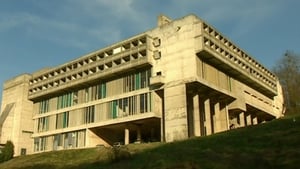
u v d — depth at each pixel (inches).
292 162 913.5
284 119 1440.7
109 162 1393.9
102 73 2596.0
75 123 2792.8
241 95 2765.7
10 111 3186.5
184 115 2162.9
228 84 2618.1
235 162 1010.7
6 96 3378.4
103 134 2765.7
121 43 2549.2
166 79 2313.0
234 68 2559.1
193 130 2347.4
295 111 3331.7
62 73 2938.0
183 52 2292.1
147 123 2504.9
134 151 1565.0
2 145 3048.7
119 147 1508.4
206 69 2361.0
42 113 3147.1
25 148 3097.9
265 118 3383.4
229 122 2790.4
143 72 2453.2
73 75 2854.3
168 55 2353.6
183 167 1029.2
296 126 1263.5
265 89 3132.4
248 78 2792.8
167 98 2273.6
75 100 2874.0
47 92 3038.9
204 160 1081.4
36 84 3176.7
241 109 2689.5
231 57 2571.4
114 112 2536.9
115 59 2541.8
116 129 2765.7
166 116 2245.3
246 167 947.3
